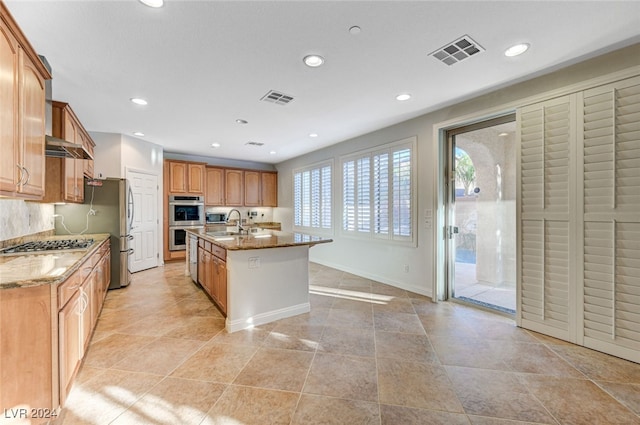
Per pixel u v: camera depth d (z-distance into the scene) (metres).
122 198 4.16
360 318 3.12
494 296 3.31
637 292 2.18
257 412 1.69
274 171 7.61
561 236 2.56
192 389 1.89
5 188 1.53
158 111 3.59
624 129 2.22
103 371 2.09
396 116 3.84
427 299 3.73
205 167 6.48
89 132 4.55
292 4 1.71
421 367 2.16
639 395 1.83
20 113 1.68
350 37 2.05
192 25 1.90
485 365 2.19
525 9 1.77
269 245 2.82
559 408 1.72
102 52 2.22
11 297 1.48
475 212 3.47
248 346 2.48
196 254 4.32
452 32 2.00
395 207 4.25
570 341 2.52
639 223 2.16
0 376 1.46
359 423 1.60
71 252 2.34
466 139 3.52
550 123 2.61
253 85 2.84
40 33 1.96
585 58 2.37
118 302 3.58
